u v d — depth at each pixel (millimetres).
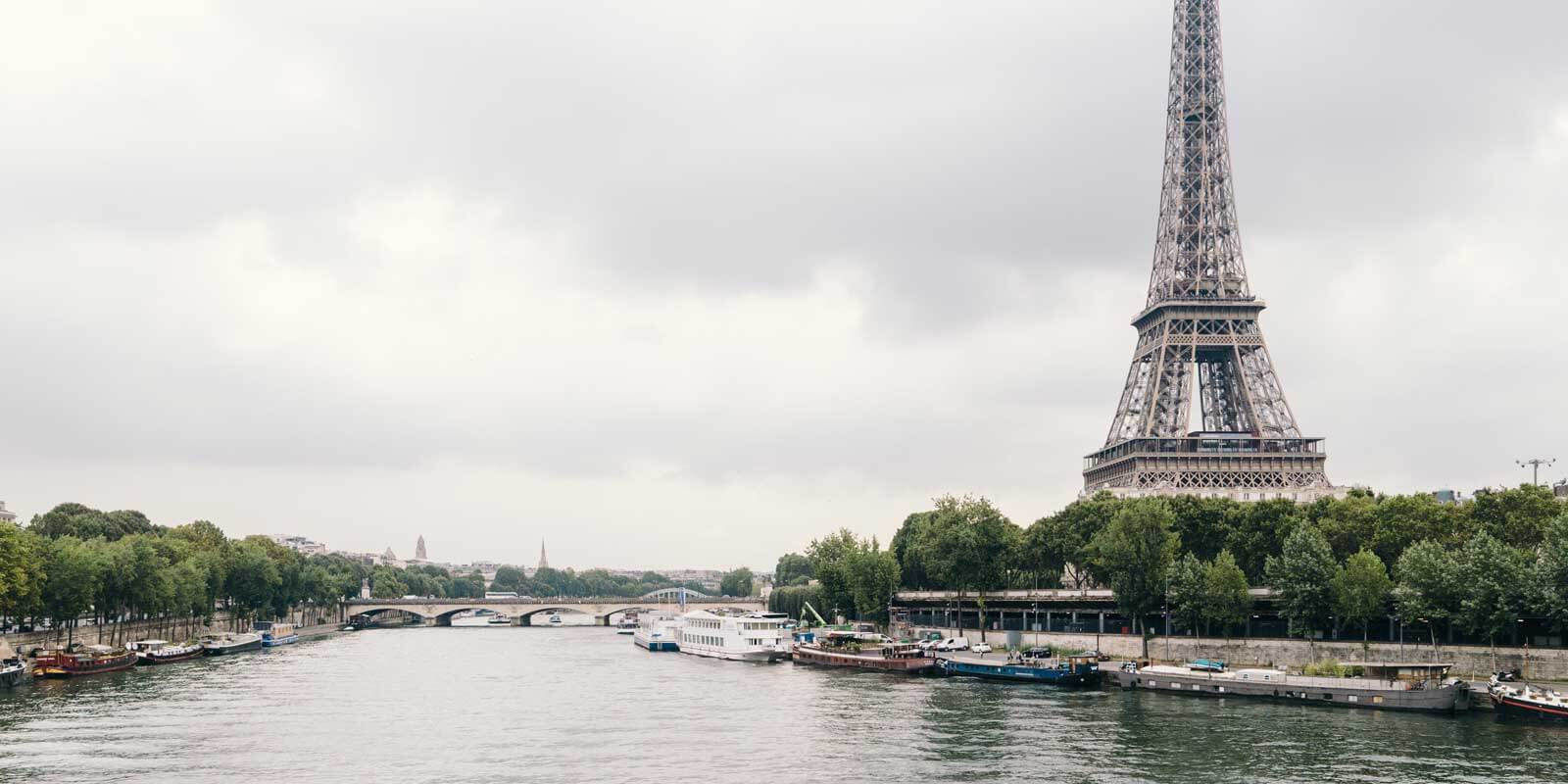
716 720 171375
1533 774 125625
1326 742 144875
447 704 193750
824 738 153375
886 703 189250
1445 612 191000
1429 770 127875
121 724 164875
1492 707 166875
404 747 149125
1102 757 137875
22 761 136750
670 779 129000
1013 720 166125
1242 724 159375
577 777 130375
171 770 133000
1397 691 170625
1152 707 179125
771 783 126562
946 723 164375
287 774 131750
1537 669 184125
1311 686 180875
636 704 193000
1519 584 183750
